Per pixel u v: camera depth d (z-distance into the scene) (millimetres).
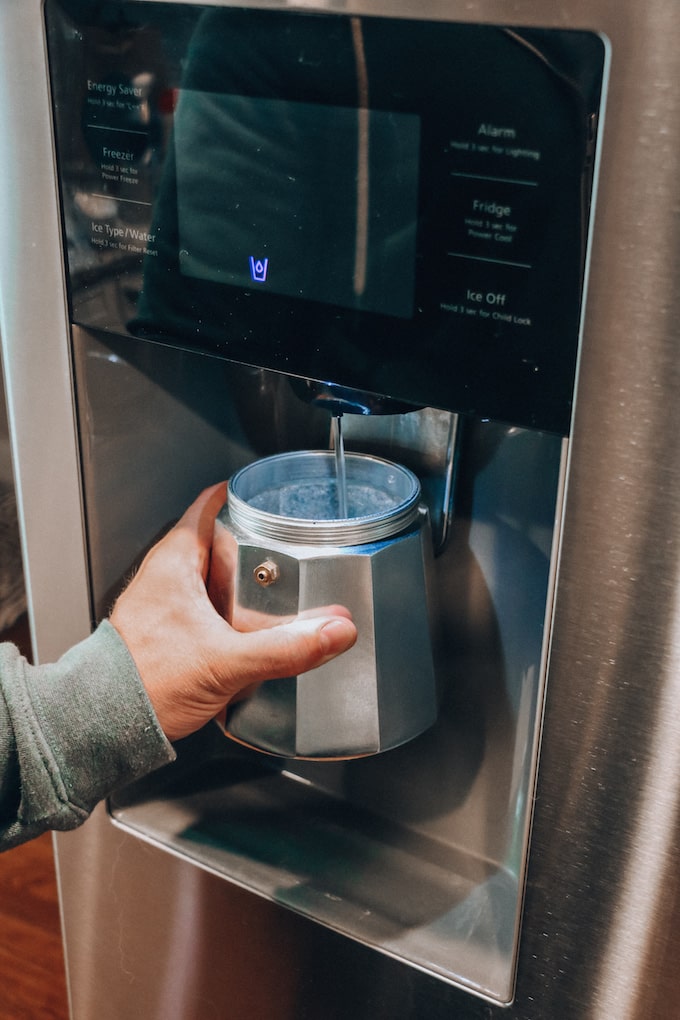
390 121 384
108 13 440
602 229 357
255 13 399
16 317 534
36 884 731
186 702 485
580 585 408
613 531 394
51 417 545
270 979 573
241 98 414
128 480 566
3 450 608
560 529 404
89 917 646
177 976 617
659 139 339
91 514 561
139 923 620
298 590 466
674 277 352
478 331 392
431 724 519
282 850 578
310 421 576
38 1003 768
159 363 554
